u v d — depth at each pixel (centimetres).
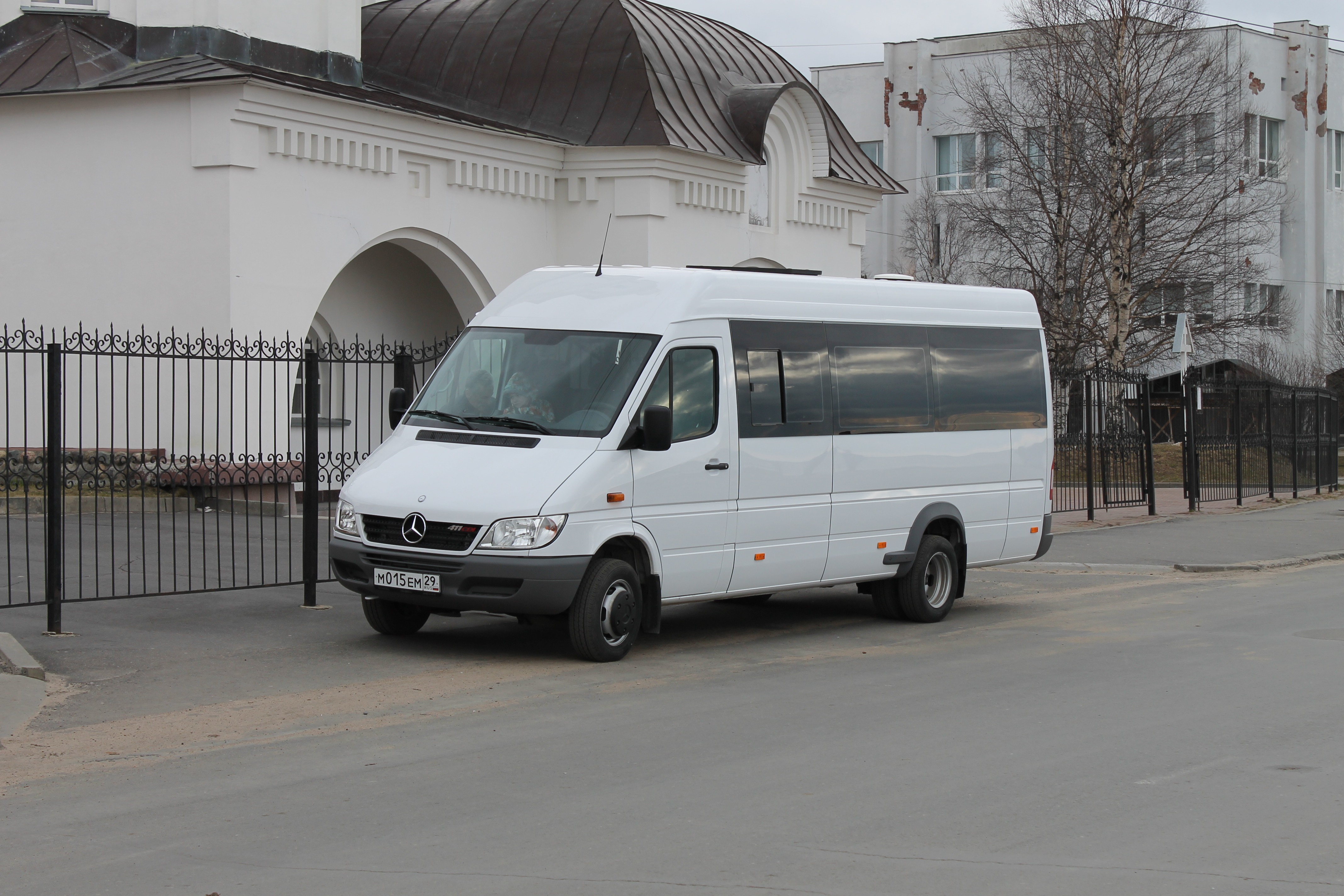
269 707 836
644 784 662
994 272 3853
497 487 949
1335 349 4684
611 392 995
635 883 518
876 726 790
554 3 2509
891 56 5153
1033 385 1334
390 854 555
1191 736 764
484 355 1067
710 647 1080
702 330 1043
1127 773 683
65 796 648
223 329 1822
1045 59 3628
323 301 2223
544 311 1073
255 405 1850
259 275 1858
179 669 937
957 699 870
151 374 1861
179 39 2025
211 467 1820
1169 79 3609
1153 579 1577
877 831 585
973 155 4603
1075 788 654
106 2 2033
